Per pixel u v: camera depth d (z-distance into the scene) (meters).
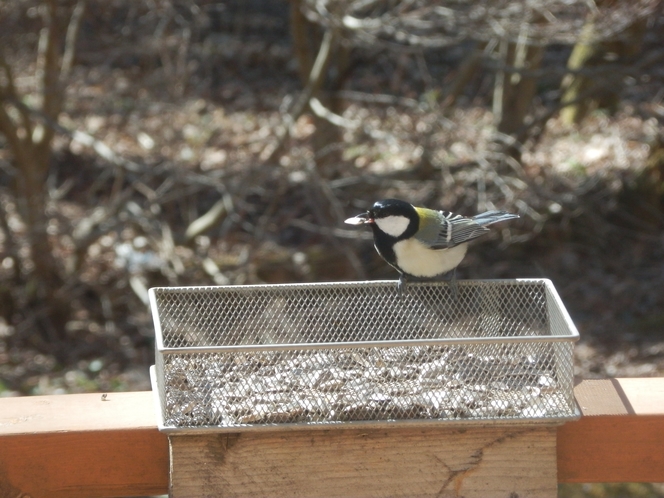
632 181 15.48
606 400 3.97
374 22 12.02
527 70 13.02
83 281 13.95
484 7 11.22
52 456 3.76
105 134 14.68
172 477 3.62
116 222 13.21
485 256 15.43
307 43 14.95
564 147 15.82
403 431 3.70
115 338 13.63
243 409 3.56
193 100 13.66
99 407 3.97
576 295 14.50
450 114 13.49
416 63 17.61
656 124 13.95
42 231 12.78
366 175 13.03
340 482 3.70
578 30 11.27
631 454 3.89
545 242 15.38
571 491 9.80
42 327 13.76
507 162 12.68
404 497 3.73
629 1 11.05
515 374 3.63
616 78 13.00
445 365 3.65
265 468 3.67
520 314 4.37
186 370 3.58
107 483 3.83
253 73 20.03
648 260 15.33
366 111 15.33
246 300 4.24
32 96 15.69
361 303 4.38
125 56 14.27
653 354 12.71
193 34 16.62
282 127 13.97
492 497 3.74
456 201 12.77
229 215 13.52
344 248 12.75
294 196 15.46
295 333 4.30
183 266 13.66
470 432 3.71
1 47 12.73
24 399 4.04
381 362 3.68
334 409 3.60
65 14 13.39
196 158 14.12
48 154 13.82
